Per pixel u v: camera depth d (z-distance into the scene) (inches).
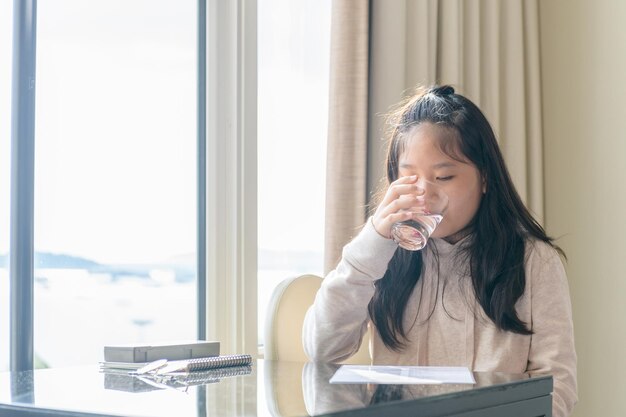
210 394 43.3
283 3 102.3
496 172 62.2
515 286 60.4
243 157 96.7
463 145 60.9
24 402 41.9
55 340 84.4
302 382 47.7
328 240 95.3
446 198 54.9
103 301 88.4
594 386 112.7
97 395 43.8
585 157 115.5
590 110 115.2
